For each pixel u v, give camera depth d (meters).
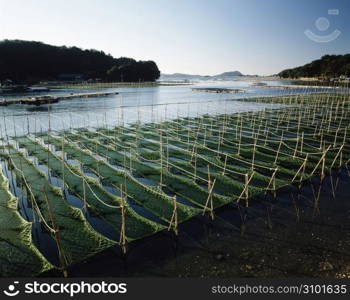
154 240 9.88
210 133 25.69
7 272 8.30
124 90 98.81
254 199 12.78
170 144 22.05
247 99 56.94
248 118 33.41
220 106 48.22
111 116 38.44
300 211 11.75
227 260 8.90
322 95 59.31
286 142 22.77
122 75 137.00
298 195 13.16
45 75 128.25
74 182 14.66
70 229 10.46
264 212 11.72
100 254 9.16
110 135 25.17
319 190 13.65
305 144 21.83
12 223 10.66
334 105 44.91
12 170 16.48
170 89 111.12
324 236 10.02
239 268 8.55
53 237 10.04
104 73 139.12
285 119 32.59
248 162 17.66
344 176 15.27
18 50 118.75
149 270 8.51
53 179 15.44
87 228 10.38
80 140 23.31
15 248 9.27
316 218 11.19
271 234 10.21
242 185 14.02
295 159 17.84
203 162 17.84
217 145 21.91
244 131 26.97
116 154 19.52
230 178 15.12
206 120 32.44
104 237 9.80
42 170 16.73
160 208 12.02
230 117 34.00
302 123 30.42
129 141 22.91
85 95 66.06
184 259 8.97
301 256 9.02
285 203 12.44
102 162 17.61
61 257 8.21
